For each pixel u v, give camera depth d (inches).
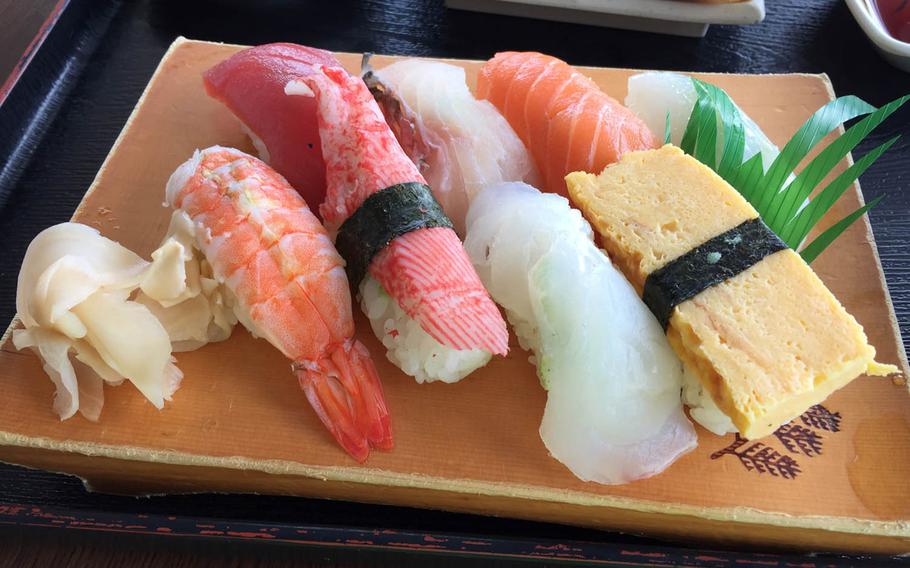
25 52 10.1
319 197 8.0
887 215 9.0
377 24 11.5
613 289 6.5
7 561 6.8
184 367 7.1
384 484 6.5
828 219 8.2
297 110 8.0
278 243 6.8
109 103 10.3
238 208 7.0
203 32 11.3
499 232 7.0
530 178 8.1
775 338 6.2
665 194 7.1
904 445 6.7
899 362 7.2
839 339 6.2
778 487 6.4
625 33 11.5
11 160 9.6
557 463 6.5
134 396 6.9
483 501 6.7
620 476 6.3
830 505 6.4
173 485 7.2
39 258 6.7
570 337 6.4
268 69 8.3
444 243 6.8
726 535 6.6
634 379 6.3
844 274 7.7
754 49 11.2
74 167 9.7
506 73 8.5
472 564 6.6
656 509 6.3
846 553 6.8
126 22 11.3
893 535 6.2
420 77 8.3
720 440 6.7
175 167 8.7
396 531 6.5
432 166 7.8
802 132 7.5
